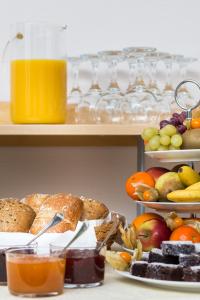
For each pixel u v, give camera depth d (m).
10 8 2.44
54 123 2.13
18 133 2.10
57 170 2.46
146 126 2.10
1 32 2.44
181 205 1.63
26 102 2.11
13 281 1.28
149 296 1.28
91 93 2.21
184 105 2.16
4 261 1.39
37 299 1.25
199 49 2.44
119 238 1.75
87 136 2.35
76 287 1.35
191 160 1.69
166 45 2.45
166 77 2.42
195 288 1.32
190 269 1.32
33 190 2.46
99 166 2.46
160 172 1.78
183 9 2.45
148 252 1.54
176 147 1.70
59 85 2.13
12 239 1.46
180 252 1.38
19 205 1.59
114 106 2.17
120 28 2.45
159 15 2.45
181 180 1.67
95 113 2.18
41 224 1.53
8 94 2.42
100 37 2.45
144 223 1.67
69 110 2.33
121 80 2.42
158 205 1.66
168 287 1.34
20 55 2.13
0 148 2.46
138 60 2.18
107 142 2.44
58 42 2.14
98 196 2.47
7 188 2.46
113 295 1.29
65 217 1.53
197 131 1.68
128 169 2.46
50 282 1.27
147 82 2.38
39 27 2.12
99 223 1.55
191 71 2.43
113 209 2.47
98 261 1.38
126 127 2.10
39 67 2.11
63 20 2.45
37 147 2.46
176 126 1.75
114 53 2.17
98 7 2.45
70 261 1.36
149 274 1.36
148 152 1.73
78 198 1.59
